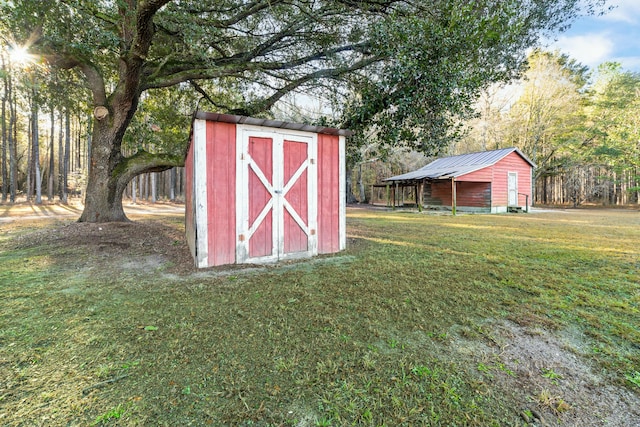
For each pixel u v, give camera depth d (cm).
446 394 156
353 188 3341
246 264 428
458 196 1811
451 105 532
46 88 768
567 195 2641
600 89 2227
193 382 163
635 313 259
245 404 147
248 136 438
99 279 354
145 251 508
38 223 866
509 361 188
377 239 661
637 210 1906
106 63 788
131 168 782
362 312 257
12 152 1819
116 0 489
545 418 141
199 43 592
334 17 609
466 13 484
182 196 2581
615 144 2020
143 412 141
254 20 671
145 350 195
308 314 253
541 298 294
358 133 639
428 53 497
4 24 498
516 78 736
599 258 468
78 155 2480
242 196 433
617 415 143
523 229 848
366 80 638
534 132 2353
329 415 141
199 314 252
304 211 487
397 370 176
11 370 172
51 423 133
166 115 991
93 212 751
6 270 391
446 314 255
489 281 347
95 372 171
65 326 229
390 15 556
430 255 490
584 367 183
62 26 537
